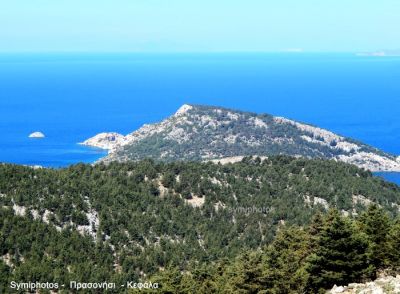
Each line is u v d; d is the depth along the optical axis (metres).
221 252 137.25
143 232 141.50
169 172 176.00
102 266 120.94
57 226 131.75
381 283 60.00
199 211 158.75
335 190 181.12
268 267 79.06
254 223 155.75
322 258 69.75
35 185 140.88
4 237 120.25
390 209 172.00
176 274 88.12
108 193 151.38
